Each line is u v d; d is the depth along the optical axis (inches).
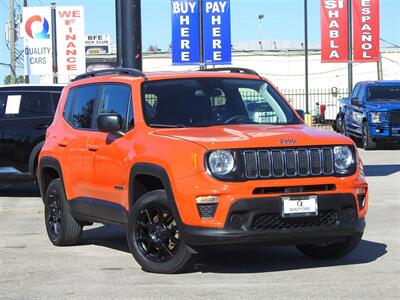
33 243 347.3
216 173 242.2
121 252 319.9
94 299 233.0
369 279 255.6
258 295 233.3
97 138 302.7
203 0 800.9
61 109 349.7
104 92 314.5
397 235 348.5
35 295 240.2
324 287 243.8
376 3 1111.0
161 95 289.9
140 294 237.8
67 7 1032.2
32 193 561.0
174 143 255.0
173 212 251.1
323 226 254.1
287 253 311.9
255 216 242.7
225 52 804.6
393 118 860.0
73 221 330.3
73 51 1037.2
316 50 1919.3
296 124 297.1
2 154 496.4
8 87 505.7
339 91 1894.7
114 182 287.0
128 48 497.0
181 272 269.0
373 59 1118.4
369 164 708.7
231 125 282.8
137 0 496.4
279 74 1926.7
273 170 248.1
